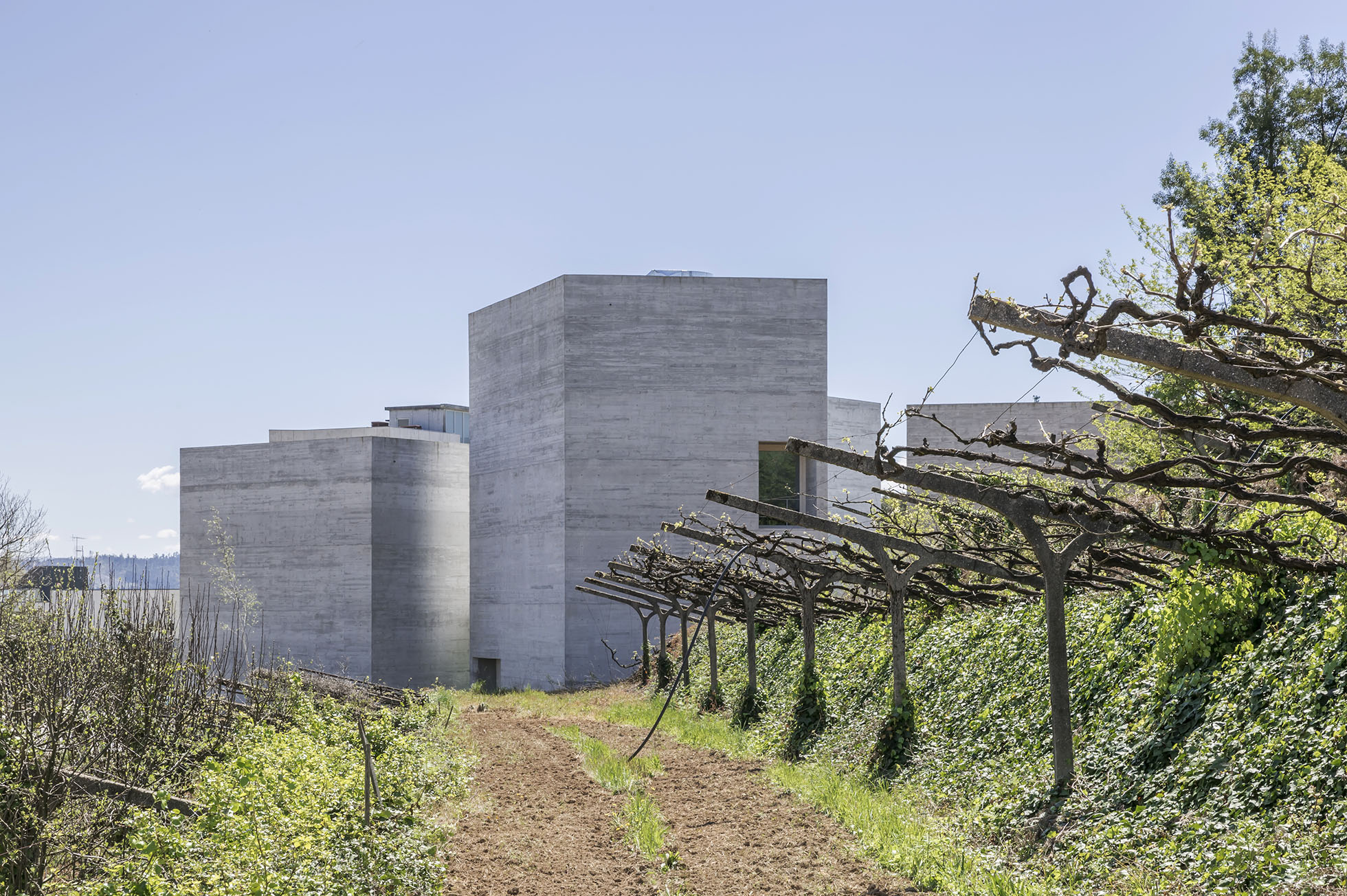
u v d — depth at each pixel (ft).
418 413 171.73
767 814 35.24
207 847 21.90
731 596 69.21
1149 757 27.94
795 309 117.70
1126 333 18.78
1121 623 34.09
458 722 66.69
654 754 51.08
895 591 41.65
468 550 145.07
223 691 47.60
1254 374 17.52
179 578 146.51
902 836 29.09
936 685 42.80
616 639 113.80
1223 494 28.63
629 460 114.93
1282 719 24.16
